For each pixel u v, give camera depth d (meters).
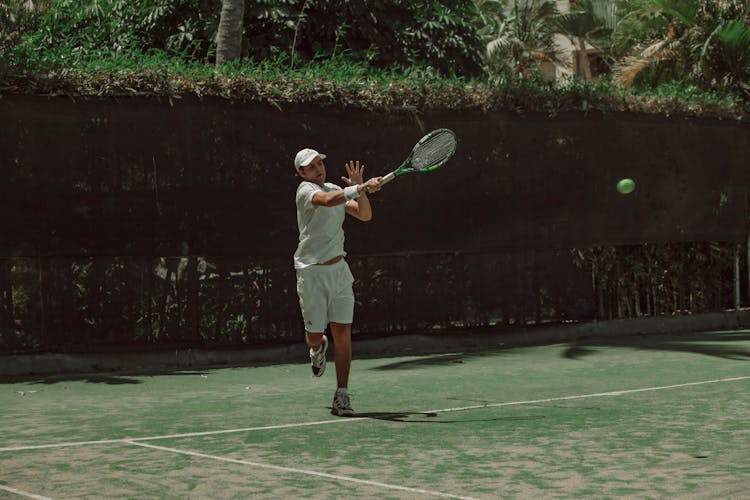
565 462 4.72
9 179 9.24
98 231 9.59
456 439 5.43
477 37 18.56
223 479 4.39
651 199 12.91
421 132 11.20
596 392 7.49
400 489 4.15
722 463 4.63
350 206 6.60
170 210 9.86
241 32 13.88
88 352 9.57
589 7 31.62
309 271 6.49
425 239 11.20
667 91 13.36
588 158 12.37
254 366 9.98
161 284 9.85
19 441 5.56
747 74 17.77
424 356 10.70
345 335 6.52
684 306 13.51
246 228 10.22
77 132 9.52
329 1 16.64
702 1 19.56
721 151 13.61
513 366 9.62
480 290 11.60
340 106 10.72
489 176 11.63
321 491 4.12
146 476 4.48
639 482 4.23
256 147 10.27
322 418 6.34
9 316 9.27
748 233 13.92
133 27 16.16
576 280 12.35
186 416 6.52
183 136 9.91
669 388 7.62
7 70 9.23
